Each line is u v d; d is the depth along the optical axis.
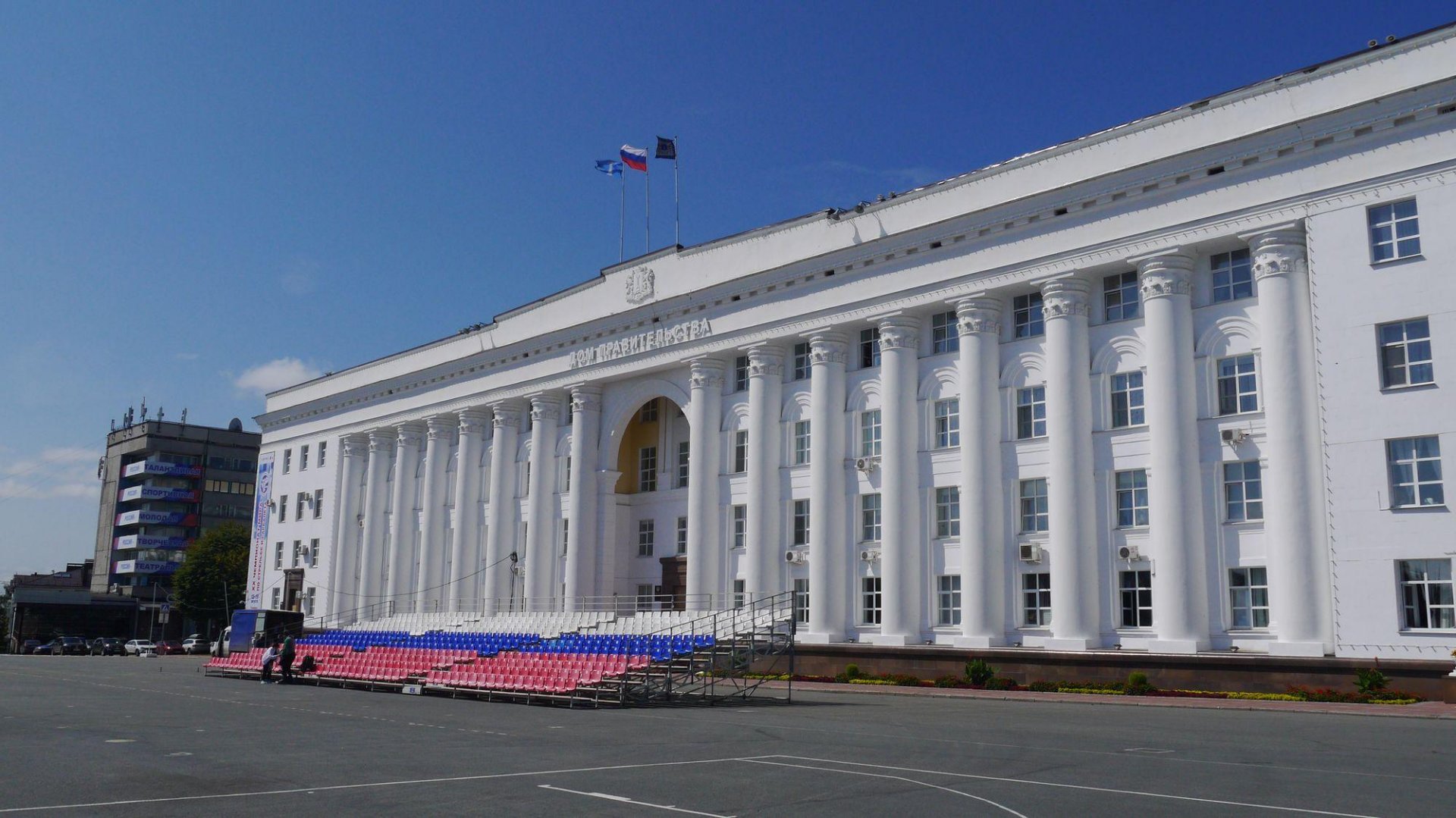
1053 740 18.81
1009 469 35.34
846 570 39.34
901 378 38.12
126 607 114.12
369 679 35.88
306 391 71.56
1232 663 28.83
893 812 11.61
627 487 51.75
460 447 57.75
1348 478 27.64
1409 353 27.23
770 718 23.78
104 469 129.88
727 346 44.09
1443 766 15.12
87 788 13.44
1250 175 30.36
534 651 37.03
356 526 65.50
